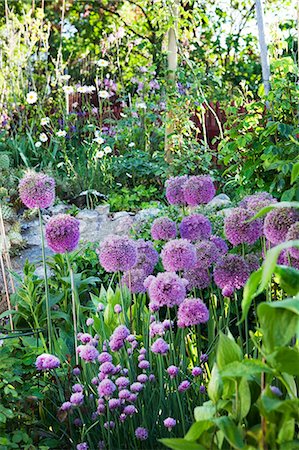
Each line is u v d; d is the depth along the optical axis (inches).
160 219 132.0
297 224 97.3
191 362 124.6
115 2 504.1
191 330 131.0
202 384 113.9
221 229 163.8
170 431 99.0
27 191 122.8
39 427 115.0
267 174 200.8
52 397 118.6
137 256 125.9
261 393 72.6
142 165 286.5
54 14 511.5
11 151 309.1
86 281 155.6
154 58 378.0
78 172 287.9
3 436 108.2
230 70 434.0
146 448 105.8
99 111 347.9
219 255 122.6
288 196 175.6
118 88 378.9
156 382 113.3
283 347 67.4
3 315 138.8
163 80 300.0
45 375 122.1
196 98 287.4
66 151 305.7
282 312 67.3
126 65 437.4
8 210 221.0
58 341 134.1
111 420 108.7
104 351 115.9
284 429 70.9
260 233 117.7
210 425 73.5
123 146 318.7
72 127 323.9
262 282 66.2
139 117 327.6
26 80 354.0
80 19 510.3
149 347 118.6
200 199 139.1
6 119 332.2
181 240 115.4
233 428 70.5
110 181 281.0
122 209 258.8
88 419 109.9
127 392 102.0
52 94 365.1
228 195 267.0
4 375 113.9
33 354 125.6
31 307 144.6
